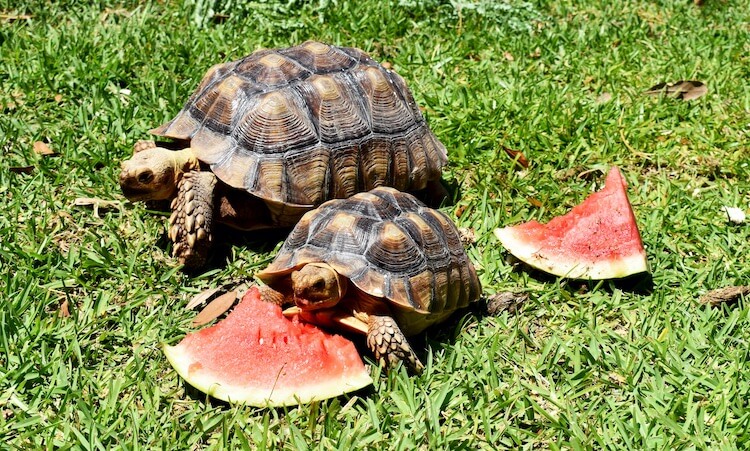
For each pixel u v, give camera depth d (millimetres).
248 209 1366
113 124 1585
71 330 1279
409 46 1857
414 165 1436
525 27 1938
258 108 1362
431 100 1699
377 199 1274
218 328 1229
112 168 1505
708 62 1886
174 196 1383
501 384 1252
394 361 1216
